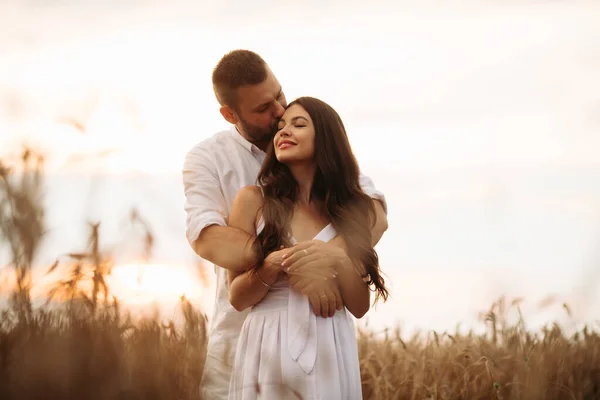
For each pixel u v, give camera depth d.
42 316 1.70
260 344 2.81
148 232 1.83
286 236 2.88
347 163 3.04
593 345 3.47
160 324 1.85
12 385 1.63
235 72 3.43
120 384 1.70
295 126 3.00
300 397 2.54
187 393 1.87
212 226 3.05
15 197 1.65
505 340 3.54
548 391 3.16
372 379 3.67
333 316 2.88
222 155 3.51
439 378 3.59
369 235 3.03
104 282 1.76
